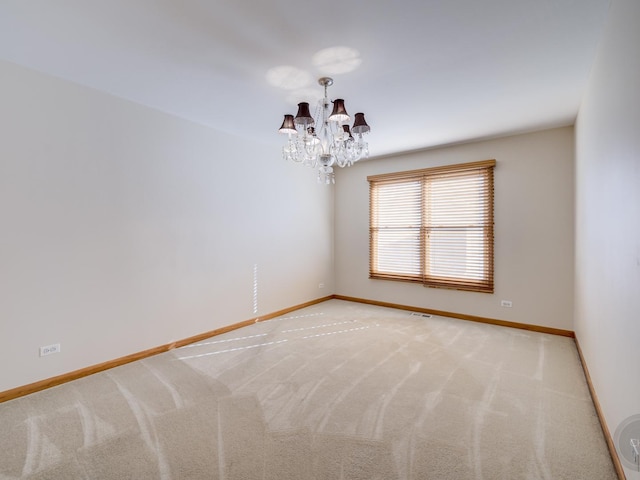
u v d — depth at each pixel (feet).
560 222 12.39
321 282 18.03
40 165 8.29
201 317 12.10
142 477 5.31
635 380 4.63
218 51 7.25
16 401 7.70
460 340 11.84
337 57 7.47
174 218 11.26
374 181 17.24
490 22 6.23
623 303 5.30
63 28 6.45
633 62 4.62
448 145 14.62
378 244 17.22
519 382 8.57
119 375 9.11
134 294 10.21
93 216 9.27
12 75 7.84
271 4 5.70
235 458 5.74
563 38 6.75
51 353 8.48
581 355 9.98
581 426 6.68
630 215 4.94
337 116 8.47
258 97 9.67
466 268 14.43
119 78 8.59
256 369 9.45
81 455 5.82
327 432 6.48
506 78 8.47
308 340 11.93
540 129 12.59
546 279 12.69
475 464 5.58
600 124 7.04
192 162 11.77
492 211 13.70
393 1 5.62
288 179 15.92
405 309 16.30
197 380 8.77
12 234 7.86
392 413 7.14
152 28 6.45
